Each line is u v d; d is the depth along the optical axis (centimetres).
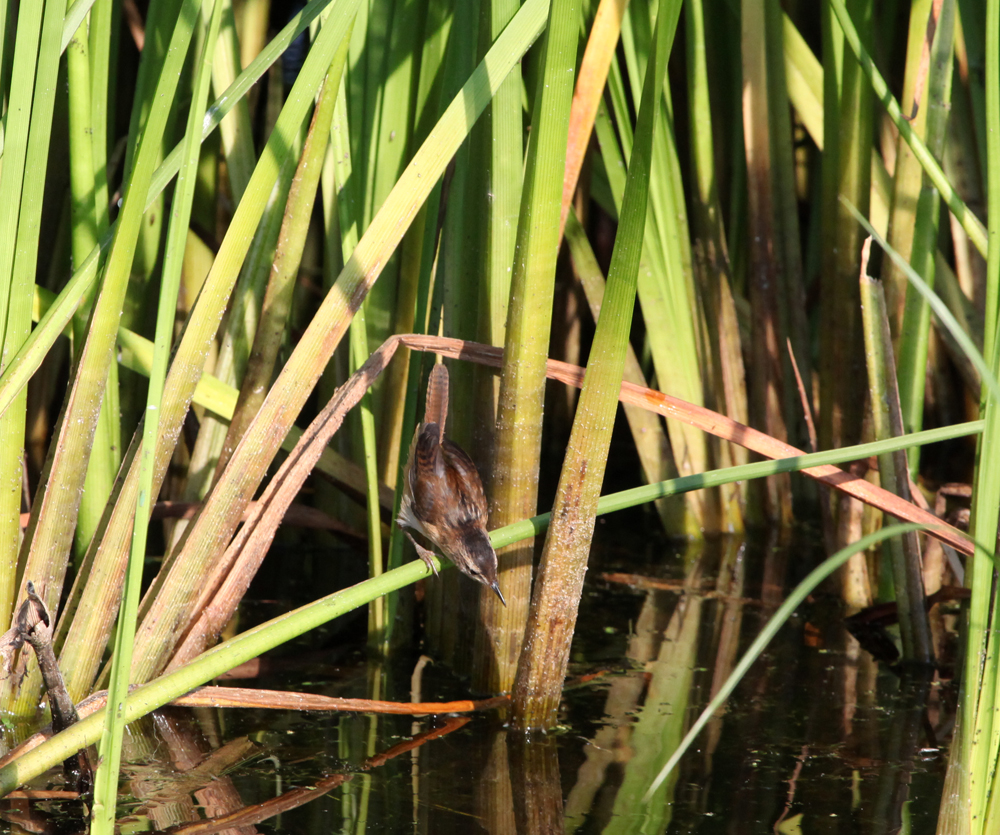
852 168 690
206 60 307
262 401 511
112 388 517
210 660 380
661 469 811
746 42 727
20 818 387
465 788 430
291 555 739
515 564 496
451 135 454
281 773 438
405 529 531
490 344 505
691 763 460
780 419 802
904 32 888
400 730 483
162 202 642
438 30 549
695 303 762
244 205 436
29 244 418
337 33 418
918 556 577
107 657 508
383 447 648
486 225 502
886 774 454
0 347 423
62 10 398
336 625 632
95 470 517
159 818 394
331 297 459
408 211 460
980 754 347
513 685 496
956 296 756
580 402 423
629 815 411
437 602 580
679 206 730
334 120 508
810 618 659
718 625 639
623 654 589
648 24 661
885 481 562
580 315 1005
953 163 757
